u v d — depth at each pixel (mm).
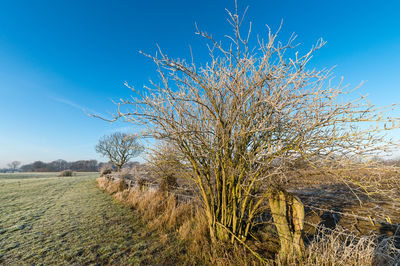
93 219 5105
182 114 2861
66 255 3172
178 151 3203
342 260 2170
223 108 2756
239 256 2594
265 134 2605
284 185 2410
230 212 2943
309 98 2182
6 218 5504
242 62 2498
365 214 4289
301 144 2166
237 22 2268
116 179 11305
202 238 3299
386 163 1885
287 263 2285
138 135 2953
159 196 5879
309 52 1903
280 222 2465
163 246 3348
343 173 2076
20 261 3012
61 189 11953
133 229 4270
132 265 2814
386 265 2088
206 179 3115
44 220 5195
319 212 4578
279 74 2322
